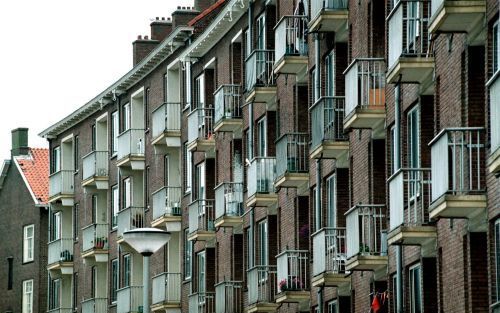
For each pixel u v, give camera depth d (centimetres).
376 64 6334
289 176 7500
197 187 9675
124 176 11062
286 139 7512
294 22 7519
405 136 5969
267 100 8175
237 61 8919
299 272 7481
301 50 7525
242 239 8869
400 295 5897
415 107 5856
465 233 5194
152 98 10606
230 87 8831
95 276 11750
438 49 5469
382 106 6272
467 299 5209
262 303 8006
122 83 11038
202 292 9300
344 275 6775
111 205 11469
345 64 7006
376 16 6450
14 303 13388
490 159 4416
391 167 6222
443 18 4956
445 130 4919
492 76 4569
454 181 4956
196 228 9325
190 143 9462
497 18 4819
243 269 8725
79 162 12212
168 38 9962
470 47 5119
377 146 6456
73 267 12281
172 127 10062
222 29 9075
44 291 12975
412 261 5856
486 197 4925
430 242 5647
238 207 8775
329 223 7169
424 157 5744
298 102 7662
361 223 6291
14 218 13475
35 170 13475
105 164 11581
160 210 10144
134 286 10669
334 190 7062
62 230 12488
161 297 10019
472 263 5153
